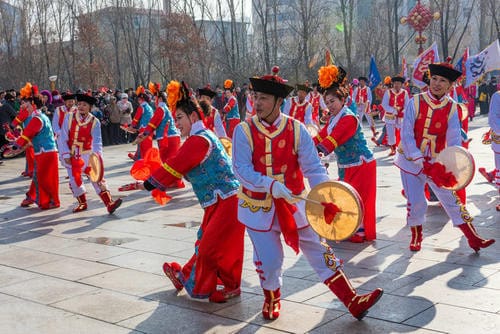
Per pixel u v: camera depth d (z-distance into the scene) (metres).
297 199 4.72
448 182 6.15
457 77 6.47
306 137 4.75
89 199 10.73
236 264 5.36
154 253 7.07
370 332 4.62
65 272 6.45
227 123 17.56
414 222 6.73
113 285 5.96
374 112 20.00
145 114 13.84
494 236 7.24
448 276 5.83
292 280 5.88
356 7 41.41
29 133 9.64
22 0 39.28
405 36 51.81
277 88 4.61
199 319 5.02
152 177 5.10
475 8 51.84
